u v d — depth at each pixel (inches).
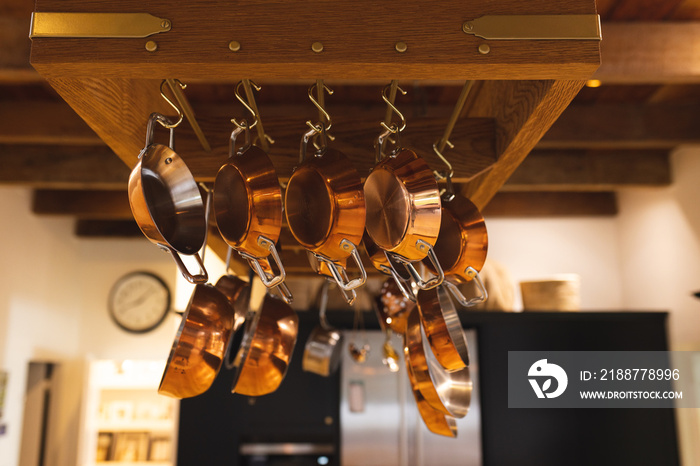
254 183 42.4
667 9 104.7
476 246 52.2
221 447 169.2
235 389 59.9
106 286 214.7
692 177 161.0
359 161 56.0
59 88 39.4
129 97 47.4
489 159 55.4
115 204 188.9
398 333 91.3
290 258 99.8
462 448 169.0
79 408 205.9
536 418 175.2
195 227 43.7
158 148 41.7
